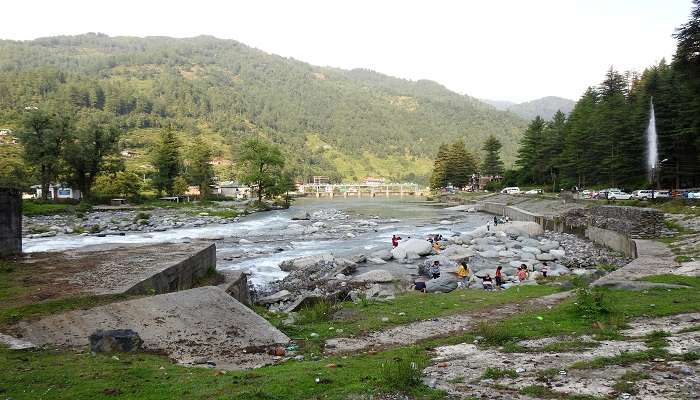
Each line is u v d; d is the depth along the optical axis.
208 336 11.34
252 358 10.38
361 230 51.97
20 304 12.56
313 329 13.35
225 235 46.53
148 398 7.19
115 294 13.56
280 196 111.50
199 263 21.41
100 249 22.66
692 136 57.34
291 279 26.58
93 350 9.84
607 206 39.81
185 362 9.80
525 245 38.34
